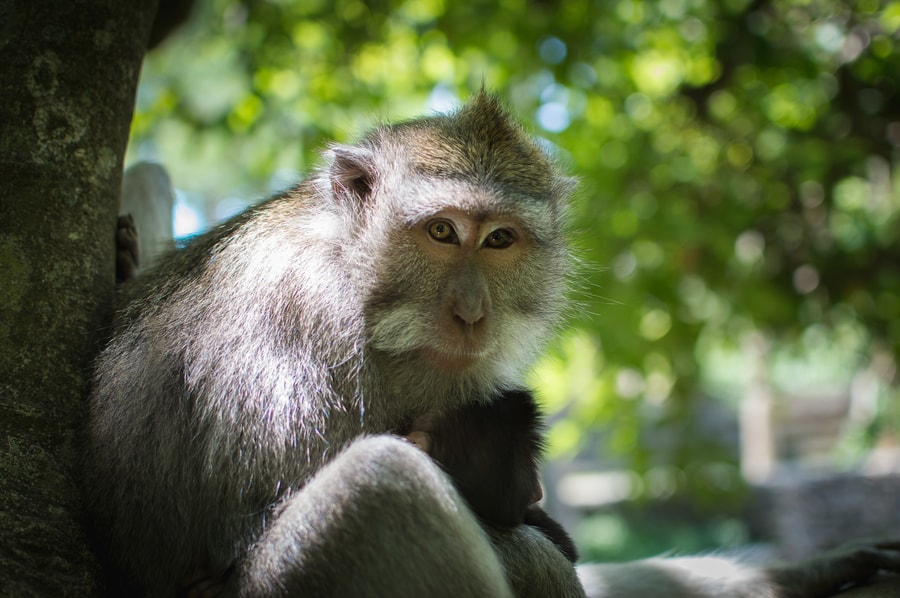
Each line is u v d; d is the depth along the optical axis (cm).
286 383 94
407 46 179
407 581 88
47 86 98
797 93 172
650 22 171
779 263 172
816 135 166
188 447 94
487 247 98
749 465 391
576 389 200
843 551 107
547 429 105
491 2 168
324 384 95
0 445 91
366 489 89
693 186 172
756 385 352
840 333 186
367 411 96
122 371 96
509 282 99
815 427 502
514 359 101
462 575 89
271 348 94
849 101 163
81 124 98
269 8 168
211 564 93
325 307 96
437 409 98
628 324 167
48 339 95
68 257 97
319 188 100
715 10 165
